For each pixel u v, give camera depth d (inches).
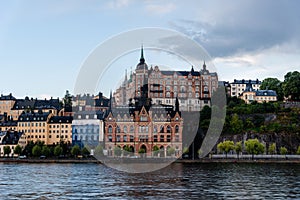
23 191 4658.0
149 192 4461.1
